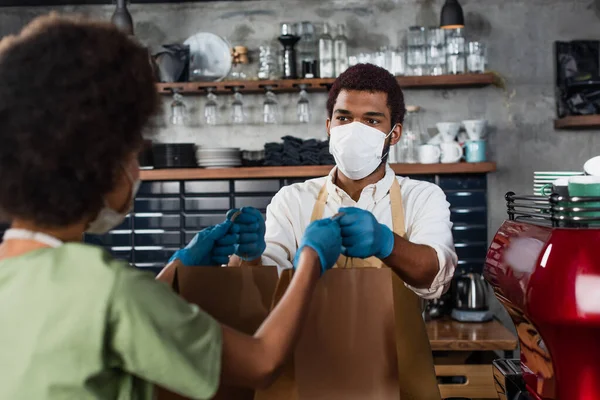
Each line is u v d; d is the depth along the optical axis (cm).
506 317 400
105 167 85
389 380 107
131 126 88
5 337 80
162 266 410
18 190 82
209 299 112
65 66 82
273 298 106
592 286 90
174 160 391
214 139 417
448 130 385
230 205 408
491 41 405
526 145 405
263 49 394
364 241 118
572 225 98
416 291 146
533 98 405
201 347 84
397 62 383
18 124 80
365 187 169
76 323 79
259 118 415
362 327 107
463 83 381
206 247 130
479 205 403
